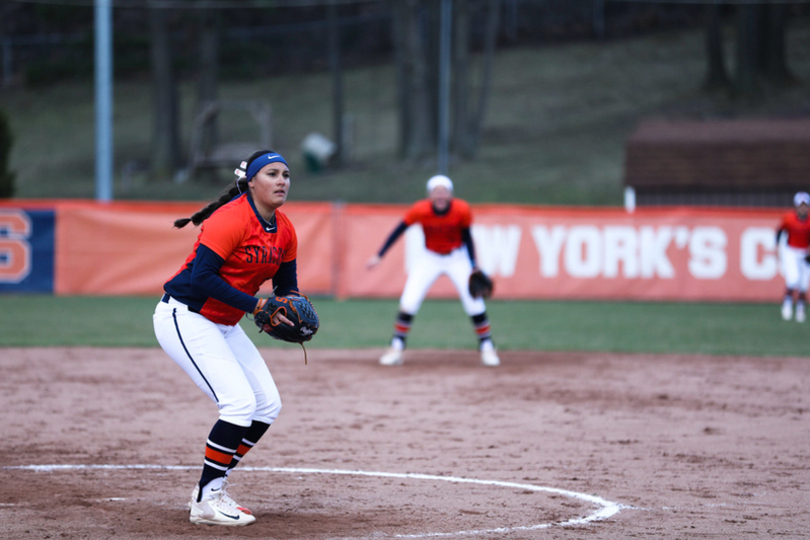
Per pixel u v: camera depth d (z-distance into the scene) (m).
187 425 24.58
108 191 72.38
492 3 138.38
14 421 24.80
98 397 28.91
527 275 66.50
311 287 66.25
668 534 14.74
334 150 140.88
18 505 16.38
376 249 66.31
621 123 150.25
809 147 90.62
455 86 136.75
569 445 22.30
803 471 19.59
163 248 65.06
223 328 16.36
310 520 15.60
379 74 195.62
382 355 40.25
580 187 117.94
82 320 51.69
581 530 14.96
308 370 35.34
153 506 16.50
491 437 23.23
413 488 18.05
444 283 68.50
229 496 16.98
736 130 102.19
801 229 56.00
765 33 158.38
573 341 45.34
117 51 155.00
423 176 127.38
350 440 22.86
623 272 66.31
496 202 112.88
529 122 156.12
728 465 20.16
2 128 78.25
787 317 56.78
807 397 29.48
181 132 172.38
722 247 65.94
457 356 39.81
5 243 64.31
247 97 187.88
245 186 16.08
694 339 46.19
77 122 173.88
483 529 14.98
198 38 153.75
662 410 27.12
